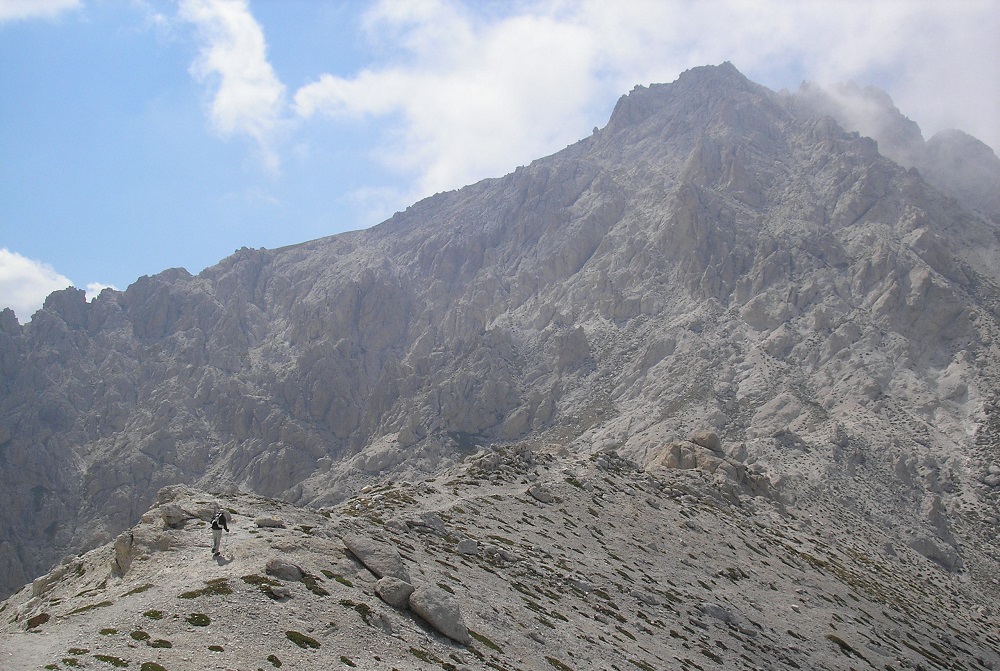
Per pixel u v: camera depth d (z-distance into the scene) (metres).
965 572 138.00
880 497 157.62
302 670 29.28
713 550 86.00
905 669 72.31
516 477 90.56
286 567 36.88
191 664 27.88
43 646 28.80
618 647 48.53
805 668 62.50
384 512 63.94
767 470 158.88
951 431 186.75
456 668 34.25
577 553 69.00
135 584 36.09
